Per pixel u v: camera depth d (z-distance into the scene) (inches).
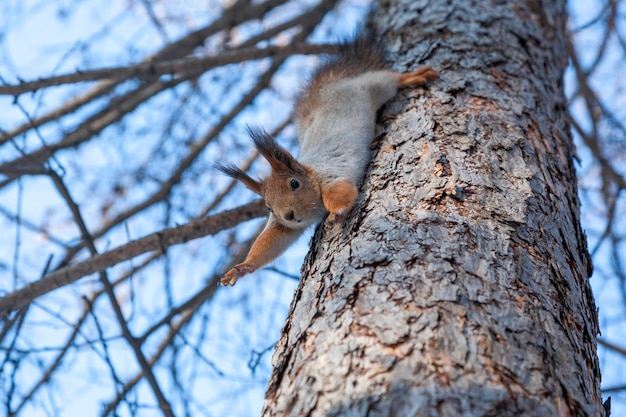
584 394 72.4
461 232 75.3
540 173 79.4
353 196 79.2
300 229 85.8
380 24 92.0
